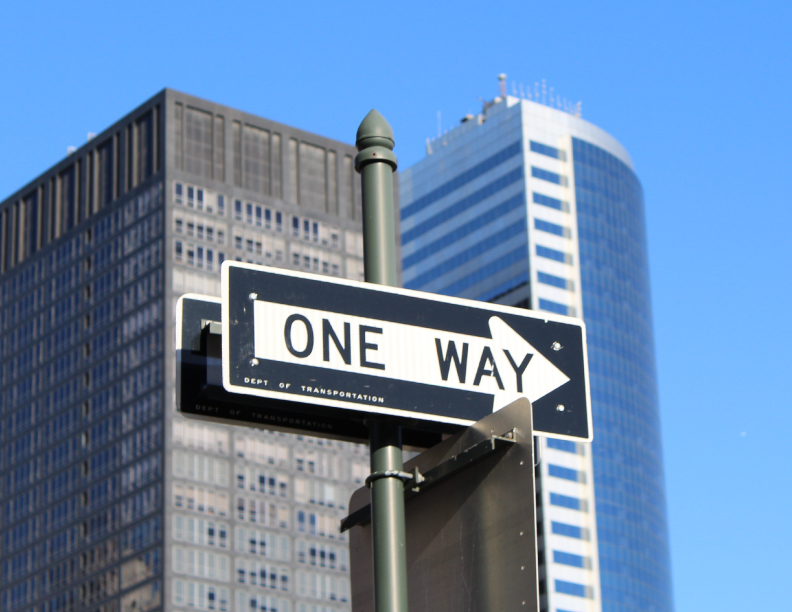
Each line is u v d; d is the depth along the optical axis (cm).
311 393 995
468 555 977
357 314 1030
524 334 1077
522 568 939
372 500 1012
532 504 942
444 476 998
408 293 1049
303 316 1012
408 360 1031
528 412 962
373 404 1009
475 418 1035
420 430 1084
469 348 1055
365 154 1088
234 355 984
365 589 1079
